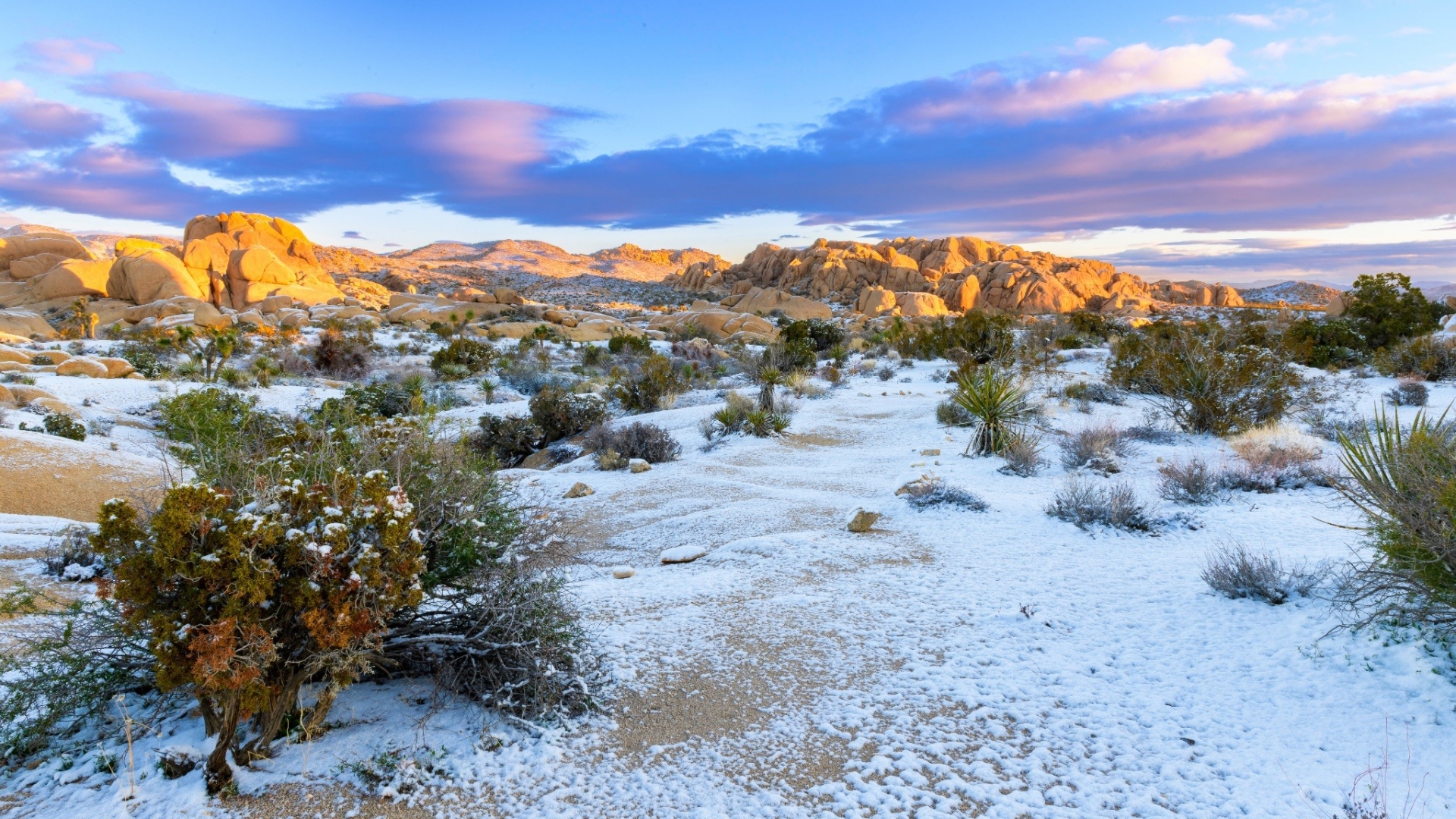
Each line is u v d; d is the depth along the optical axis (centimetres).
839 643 506
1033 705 413
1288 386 1339
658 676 454
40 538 746
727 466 1290
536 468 1545
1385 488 475
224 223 9031
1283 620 501
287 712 341
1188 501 861
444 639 394
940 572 662
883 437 1518
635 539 884
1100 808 322
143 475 1093
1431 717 371
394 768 339
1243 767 349
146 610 302
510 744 367
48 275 6500
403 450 428
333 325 5112
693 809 323
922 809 322
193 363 2939
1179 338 1884
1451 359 1877
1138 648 487
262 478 358
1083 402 1612
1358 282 2669
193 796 312
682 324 6531
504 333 5475
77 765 335
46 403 1872
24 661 400
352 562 319
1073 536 757
